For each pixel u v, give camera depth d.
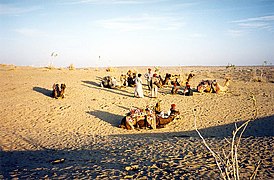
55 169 8.58
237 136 12.76
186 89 24.55
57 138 13.49
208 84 26.23
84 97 22.52
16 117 17.36
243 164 8.10
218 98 23.41
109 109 19.53
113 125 16.33
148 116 15.67
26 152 11.07
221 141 11.31
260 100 22.47
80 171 8.20
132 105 20.66
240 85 32.84
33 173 8.30
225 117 17.55
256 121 16.14
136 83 23.19
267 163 8.16
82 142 12.56
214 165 8.12
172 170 7.86
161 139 12.54
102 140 12.84
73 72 37.03
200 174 7.41
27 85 25.84
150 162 8.75
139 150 10.38
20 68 43.09
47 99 21.42
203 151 9.73
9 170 8.71
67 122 16.72
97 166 8.65
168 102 21.77
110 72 39.66
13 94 22.56
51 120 17.02
